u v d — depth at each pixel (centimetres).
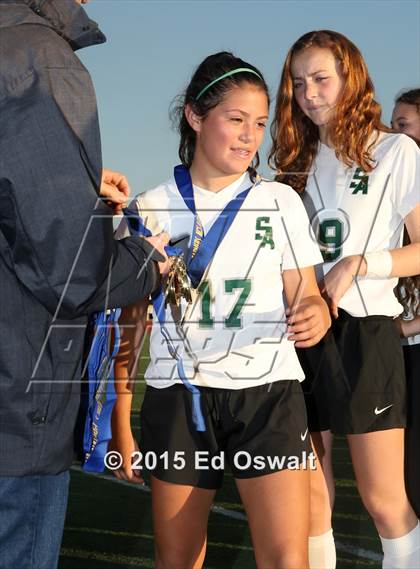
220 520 427
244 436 235
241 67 238
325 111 279
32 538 183
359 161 276
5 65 169
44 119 170
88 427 205
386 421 279
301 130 288
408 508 284
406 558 282
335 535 403
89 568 357
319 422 289
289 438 231
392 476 280
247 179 243
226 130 235
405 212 279
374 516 285
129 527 415
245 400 235
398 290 304
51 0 180
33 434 180
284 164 288
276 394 236
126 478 241
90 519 429
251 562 365
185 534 243
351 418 278
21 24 175
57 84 172
